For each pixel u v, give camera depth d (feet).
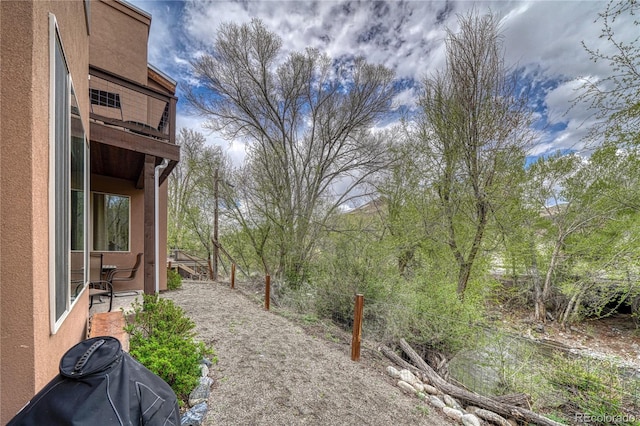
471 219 22.41
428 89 24.32
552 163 29.35
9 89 3.99
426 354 17.03
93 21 19.33
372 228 28.35
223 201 34.17
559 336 27.45
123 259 20.56
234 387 9.40
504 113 20.80
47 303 4.86
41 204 4.52
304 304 22.68
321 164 33.30
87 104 11.08
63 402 2.78
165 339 9.17
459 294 20.44
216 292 26.11
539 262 30.32
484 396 12.41
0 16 3.94
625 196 22.63
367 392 10.17
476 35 21.72
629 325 29.12
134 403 3.13
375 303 19.04
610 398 13.09
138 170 18.74
